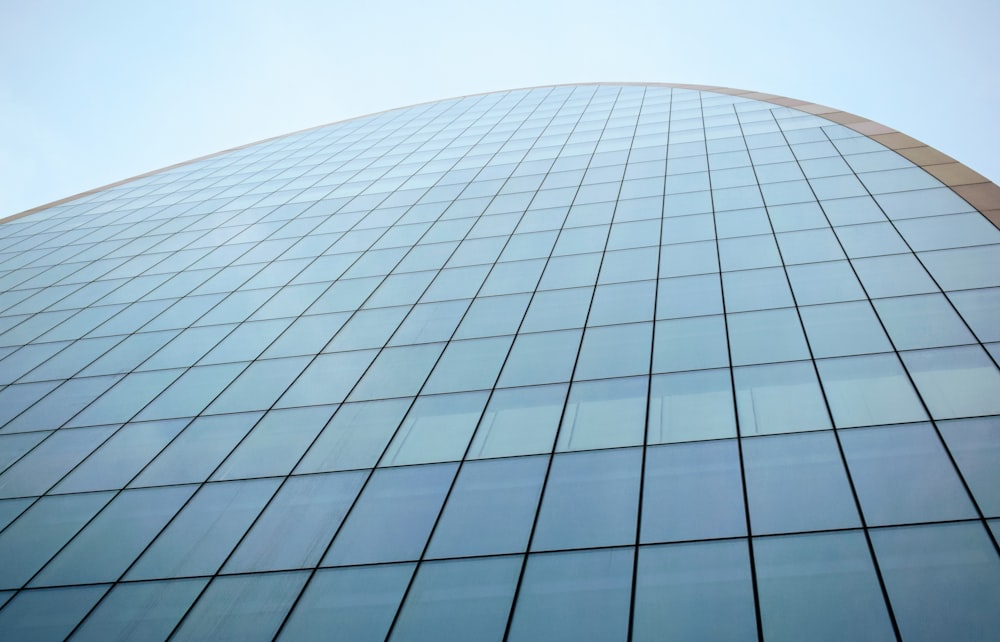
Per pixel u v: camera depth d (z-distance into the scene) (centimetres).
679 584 1003
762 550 1027
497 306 1919
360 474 1383
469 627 1010
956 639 854
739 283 1758
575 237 2242
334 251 2597
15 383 2077
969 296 1513
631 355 1561
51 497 1521
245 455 1529
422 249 2433
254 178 4022
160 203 3844
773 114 3158
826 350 1438
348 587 1126
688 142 2977
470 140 3853
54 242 3431
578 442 1327
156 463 1570
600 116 3859
